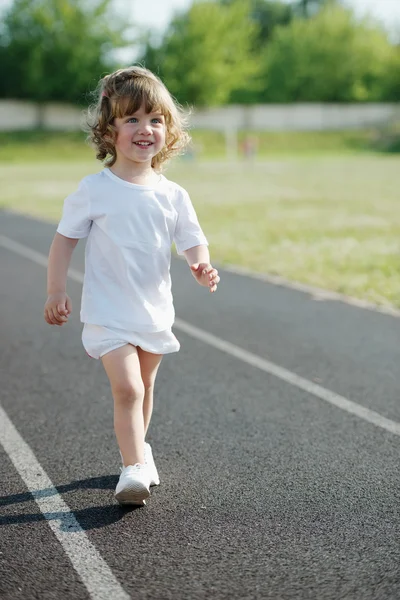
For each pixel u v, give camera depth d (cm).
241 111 7456
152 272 330
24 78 6856
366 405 481
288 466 379
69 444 411
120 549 292
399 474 369
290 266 1044
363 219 1642
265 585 265
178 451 400
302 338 658
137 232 326
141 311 327
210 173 3609
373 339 655
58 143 6412
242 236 1383
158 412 464
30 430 434
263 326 704
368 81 7969
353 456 393
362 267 1027
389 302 810
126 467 323
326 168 3966
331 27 7762
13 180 3284
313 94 7800
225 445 409
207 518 319
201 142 6750
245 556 287
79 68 6869
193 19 7069
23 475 368
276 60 7781
